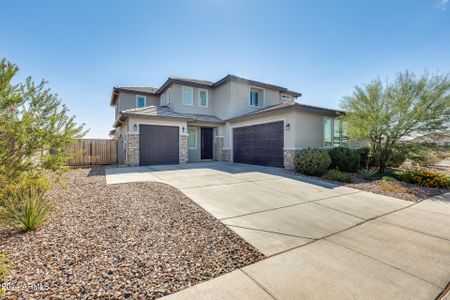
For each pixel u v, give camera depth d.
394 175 10.56
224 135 19.19
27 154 5.21
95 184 8.04
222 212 5.28
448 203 6.57
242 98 19.00
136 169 12.66
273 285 2.60
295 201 6.41
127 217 4.70
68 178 9.06
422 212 5.70
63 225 4.18
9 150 4.84
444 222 4.97
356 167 12.06
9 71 4.48
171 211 5.17
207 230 4.21
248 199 6.49
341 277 2.80
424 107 9.78
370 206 6.12
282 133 13.42
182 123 16.12
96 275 2.67
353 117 11.42
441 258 3.35
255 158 15.56
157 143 15.20
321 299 2.37
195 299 2.32
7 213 3.92
